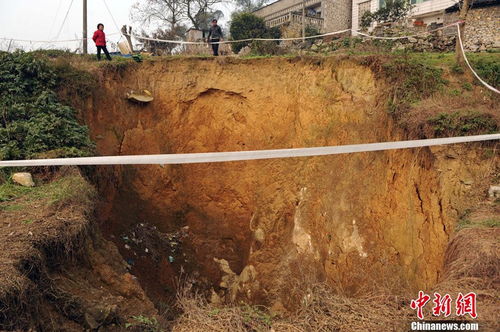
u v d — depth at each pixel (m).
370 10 20.83
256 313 5.65
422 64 9.69
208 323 5.18
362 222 9.08
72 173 7.75
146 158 5.07
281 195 10.85
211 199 11.34
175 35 20.28
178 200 11.03
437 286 5.31
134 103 11.27
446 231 7.14
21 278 4.54
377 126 9.52
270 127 11.48
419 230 7.79
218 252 10.72
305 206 10.33
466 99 8.79
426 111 8.37
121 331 5.54
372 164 9.30
